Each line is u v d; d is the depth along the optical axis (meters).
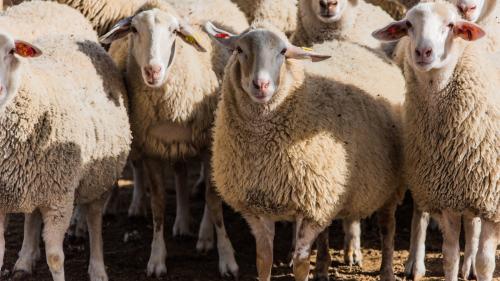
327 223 10.05
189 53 11.48
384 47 13.12
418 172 10.09
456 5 11.23
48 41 11.23
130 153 11.95
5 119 9.70
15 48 9.57
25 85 9.75
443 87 9.70
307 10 13.30
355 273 11.70
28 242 11.64
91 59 11.19
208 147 11.91
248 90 9.59
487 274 9.92
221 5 13.38
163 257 11.84
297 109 9.77
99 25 13.44
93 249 11.27
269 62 9.53
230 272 11.71
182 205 13.27
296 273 10.16
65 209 10.13
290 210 10.00
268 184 9.84
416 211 11.41
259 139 9.79
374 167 10.30
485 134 9.64
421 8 9.59
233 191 10.12
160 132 11.66
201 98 11.66
